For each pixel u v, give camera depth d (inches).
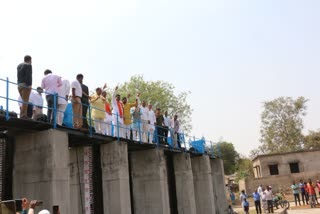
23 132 466.3
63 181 450.9
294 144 2330.2
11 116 415.2
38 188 443.5
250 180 1675.7
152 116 738.8
